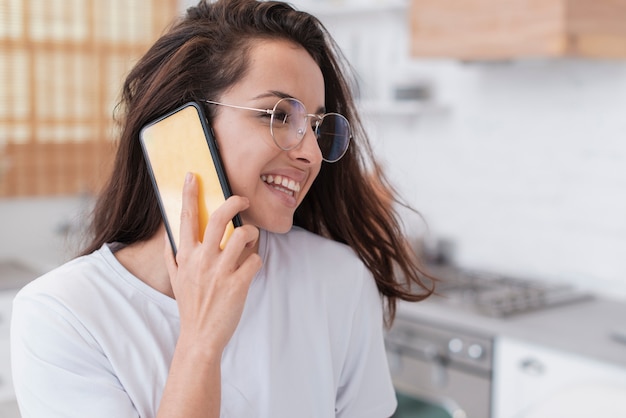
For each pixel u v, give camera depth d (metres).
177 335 1.12
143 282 1.14
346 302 1.29
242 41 1.10
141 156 1.18
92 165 3.95
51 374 1.05
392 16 3.60
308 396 1.23
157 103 1.14
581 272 3.01
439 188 3.50
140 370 1.08
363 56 3.66
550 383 2.40
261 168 1.09
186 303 1.04
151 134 1.13
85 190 3.87
